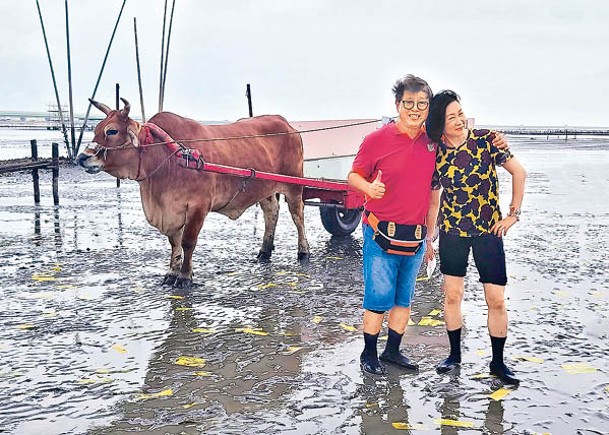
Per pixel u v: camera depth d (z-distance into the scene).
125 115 6.92
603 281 7.64
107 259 8.84
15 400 4.27
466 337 5.60
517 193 4.50
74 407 4.17
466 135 4.54
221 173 7.55
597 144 71.06
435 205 4.95
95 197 17.05
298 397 4.34
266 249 8.99
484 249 4.57
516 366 4.89
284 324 5.98
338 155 10.52
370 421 3.97
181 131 7.50
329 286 7.44
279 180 8.12
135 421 3.96
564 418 4.00
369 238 4.75
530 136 111.06
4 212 13.77
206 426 3.89
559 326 5.88
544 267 8.40
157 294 7.01
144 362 4.99
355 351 5.27
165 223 7.27
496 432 3.82
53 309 6.39
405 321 4.94
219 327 5.88
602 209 14.77
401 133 4.54
